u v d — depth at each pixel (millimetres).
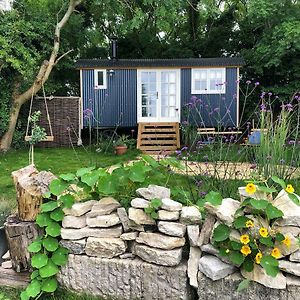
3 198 5129
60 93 15320
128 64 12109
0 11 10328
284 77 13586
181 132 11312
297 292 2279
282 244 2346
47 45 11617
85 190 2822
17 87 10547
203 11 13047
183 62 12258
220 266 2398
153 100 12195
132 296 2633
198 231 2533
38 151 10289
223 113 11828
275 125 3869
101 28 16656
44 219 2779
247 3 14359
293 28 11344
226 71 11906
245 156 4270
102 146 9977
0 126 10312
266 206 2285
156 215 2590
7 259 3219
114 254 2674
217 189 3527
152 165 2955
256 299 2352
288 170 3498
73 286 2754
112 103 12156
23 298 2654
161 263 2533
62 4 12469
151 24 16219
